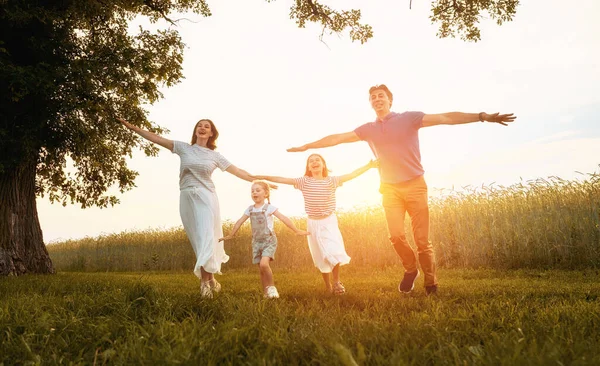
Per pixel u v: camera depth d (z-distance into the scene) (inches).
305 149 221.3
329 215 221.1
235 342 94.1
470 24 527.2
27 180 444.1
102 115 429.4
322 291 219.1
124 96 472.4
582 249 363.9
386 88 205.5
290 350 89.1
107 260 834.2
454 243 434.9
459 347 90.0
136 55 436.1
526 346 85.7
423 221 195.6
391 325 107.0
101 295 161.2
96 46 441.7
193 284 281.6
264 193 216.5
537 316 116.8
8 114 387.2
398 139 194.9
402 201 199.8
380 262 497.0
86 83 386.9
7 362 92.0
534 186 428.5
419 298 177.3
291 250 581.9
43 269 445.1
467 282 256.7
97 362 91.0
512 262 392.2
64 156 479.5
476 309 125.0
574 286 220.7
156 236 832.3
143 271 732.7
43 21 379.9
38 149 406.3
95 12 434.6
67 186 529.0
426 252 195.0
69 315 129.0
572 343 86.4
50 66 377.7
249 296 195.2
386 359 79.6
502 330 104.6
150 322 118.3
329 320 114.6
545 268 367.6
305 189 221.3
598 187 385.7
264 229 210.4
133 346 92.8
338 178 221.9
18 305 140.7
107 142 498.3
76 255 925.2
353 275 362.0
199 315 135.6
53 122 389.1
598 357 76.0
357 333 98.7
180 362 80.2
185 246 749.3
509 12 506.6
